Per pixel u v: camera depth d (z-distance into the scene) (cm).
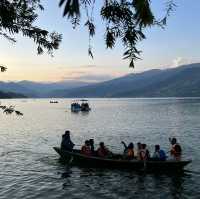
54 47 564
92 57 397
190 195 2033
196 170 2634
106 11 353
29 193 2088
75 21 377
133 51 354
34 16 530
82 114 11744
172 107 15862
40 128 6762
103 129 6412
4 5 477
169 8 341
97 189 2173
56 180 2394
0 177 2481
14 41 548
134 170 2638
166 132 5691
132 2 288
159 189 2161
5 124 7869
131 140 4728
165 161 2580
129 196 2028
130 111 13162
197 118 8938
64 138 3062
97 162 2777
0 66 643
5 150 3791
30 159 3198
